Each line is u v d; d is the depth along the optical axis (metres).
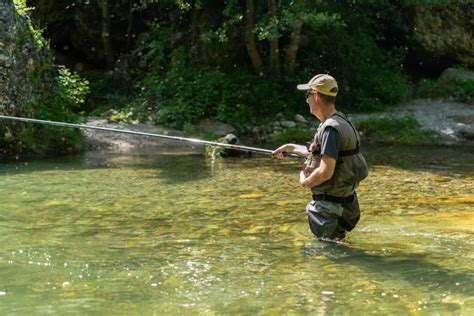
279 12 15.54
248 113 15.08
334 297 4.15
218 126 14.61
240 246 5.43
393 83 17.00
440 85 17.48
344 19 17.08
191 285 4.39
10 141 11.12
